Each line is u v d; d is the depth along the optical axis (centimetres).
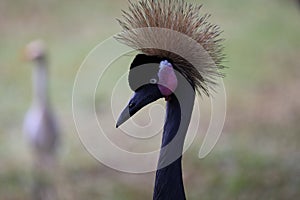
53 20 6912
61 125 3966
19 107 4772
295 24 6341
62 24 6781
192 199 2712
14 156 3750
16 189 3192
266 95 4534
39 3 7369
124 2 7200
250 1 6925
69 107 4600
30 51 3825
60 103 4712
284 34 6069
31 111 3678
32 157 3609
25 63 5756
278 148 3228
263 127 3709
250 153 3117
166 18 1209
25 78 5431
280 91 4619
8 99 4959
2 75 5503
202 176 2938
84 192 3053
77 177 3234
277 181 2695
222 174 2912
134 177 3173
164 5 1238
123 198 2916
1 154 3794
